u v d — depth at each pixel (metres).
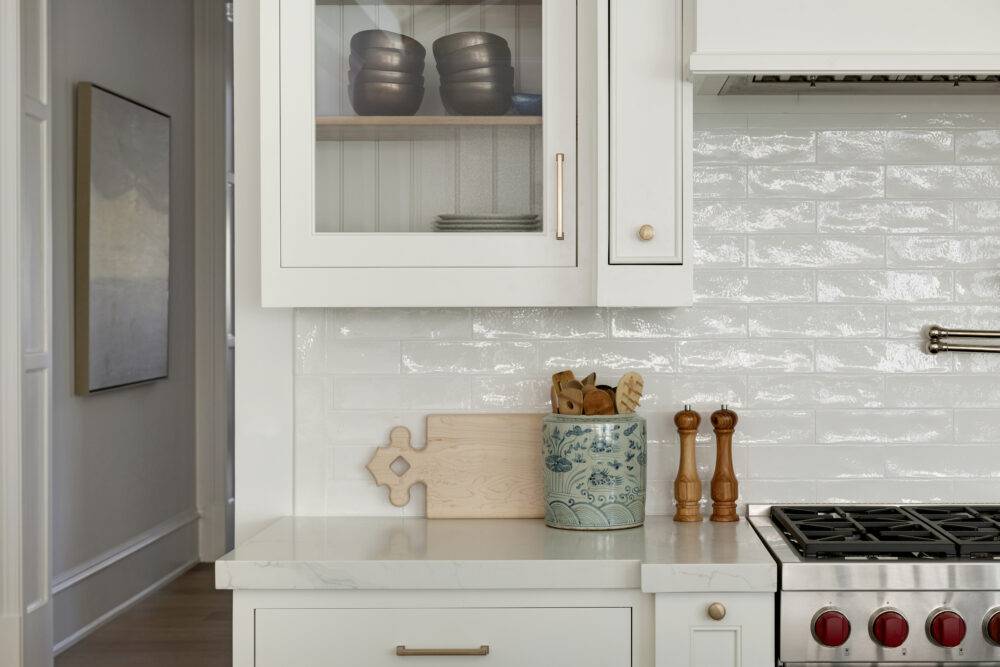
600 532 2.03
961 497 2.22
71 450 4.36
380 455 2.20
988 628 1.72
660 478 2.23
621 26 1.93
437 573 1.78
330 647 1.81
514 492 2.20
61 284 4.30
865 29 1.87
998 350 2.18
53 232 4.23
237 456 2.22
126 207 4.86
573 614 1.79
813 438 2.22
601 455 2.03
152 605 5.00
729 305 2.23
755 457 2.23
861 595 1.73
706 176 2.23
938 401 2.22
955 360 2.22
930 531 1.88
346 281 1.96
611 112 1.93
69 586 4.32
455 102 1.99
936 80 2.04
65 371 4.32
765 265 2.23
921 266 2.22
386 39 1.98
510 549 1.87
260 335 2.22
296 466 2.23
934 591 1.73
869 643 1.73
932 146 2.22
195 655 4.20
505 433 2.20
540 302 1.97
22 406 3.72
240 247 2.20
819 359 2.22
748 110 2.22
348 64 1.98
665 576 1.74
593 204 1.96
